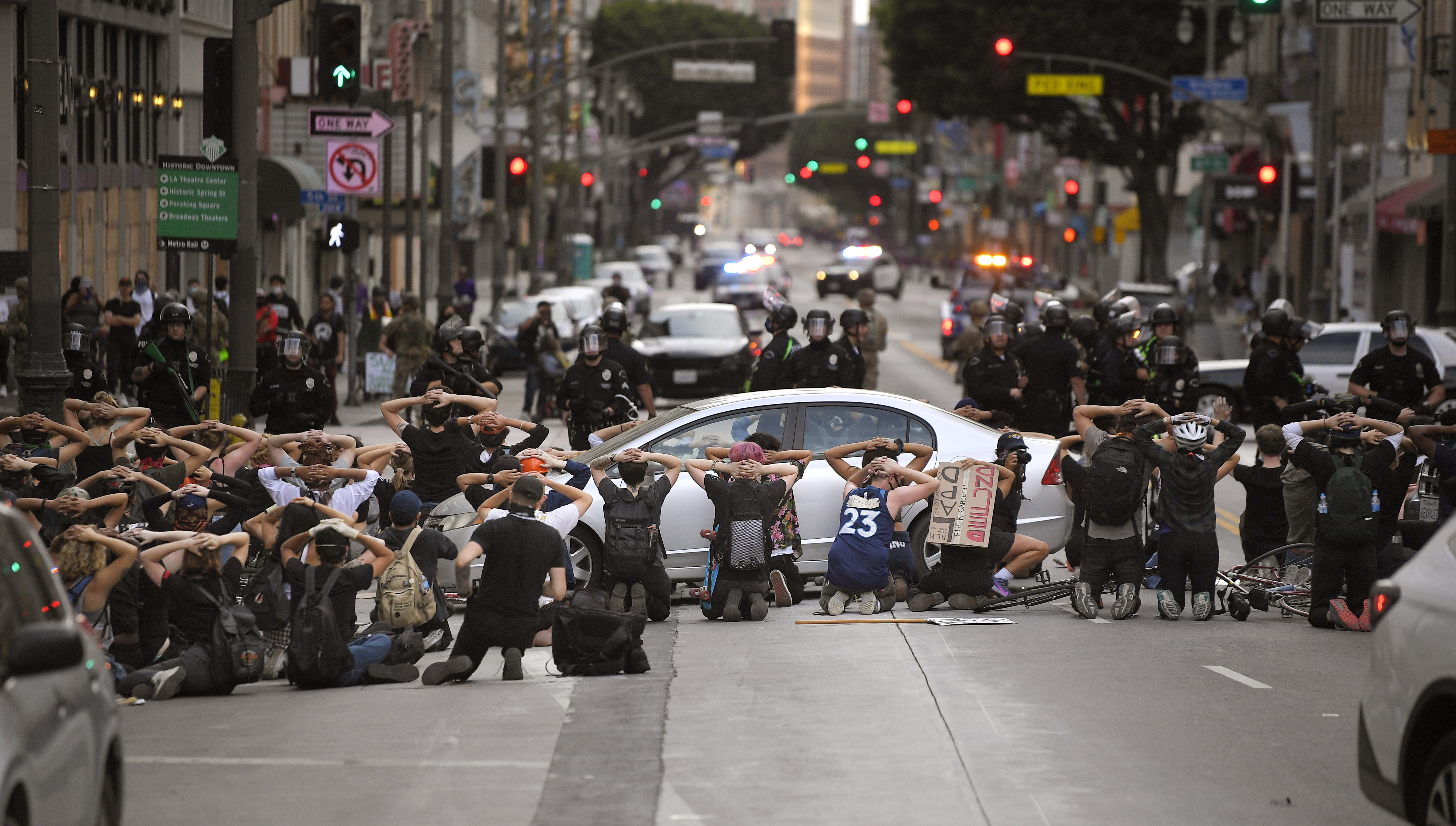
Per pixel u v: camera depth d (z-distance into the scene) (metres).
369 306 50.97
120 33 50.97
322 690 16.92
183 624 16.62
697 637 19.59
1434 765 9.99
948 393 55.59
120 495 16.78
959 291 69.50
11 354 42.84
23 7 44.09
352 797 12.54
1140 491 20.42
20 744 8.25
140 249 53.62
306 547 17.36
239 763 13.58
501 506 21.12
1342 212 72.12
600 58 181.75
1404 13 44.94
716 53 183.12
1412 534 20.70
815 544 22.31
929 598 21.38
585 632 17.39
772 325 29.91
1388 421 25.62
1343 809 12.13
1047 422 29.44
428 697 16.41
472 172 76.06
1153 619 20.78
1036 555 21.89
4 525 9.47
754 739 14.31
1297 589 21.08
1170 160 91.50
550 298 64.69
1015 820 11.88
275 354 45.28
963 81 90.06
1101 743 14.09
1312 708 15.43
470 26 123.75
